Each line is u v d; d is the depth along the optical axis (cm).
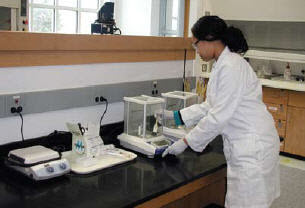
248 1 475
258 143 173
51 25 604
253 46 535
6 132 179
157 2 598
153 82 247
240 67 171
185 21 331
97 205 130
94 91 212
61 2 607
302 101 429
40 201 133
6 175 158
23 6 351
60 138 196
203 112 198
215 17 172
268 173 174
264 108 183
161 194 146
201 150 184
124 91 229
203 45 175
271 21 493
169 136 218
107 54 216
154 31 612
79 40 196
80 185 149
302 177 382
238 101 168
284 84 442
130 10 655
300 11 442
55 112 198
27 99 181
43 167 150
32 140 187
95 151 172
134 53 232
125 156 183
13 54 173
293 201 322
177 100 228
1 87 174
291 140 446
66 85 201
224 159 189
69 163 165
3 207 128
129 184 152
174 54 264
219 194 242
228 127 180
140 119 200
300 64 493
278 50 513
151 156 187
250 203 171
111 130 223
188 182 160
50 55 188
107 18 261
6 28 343
